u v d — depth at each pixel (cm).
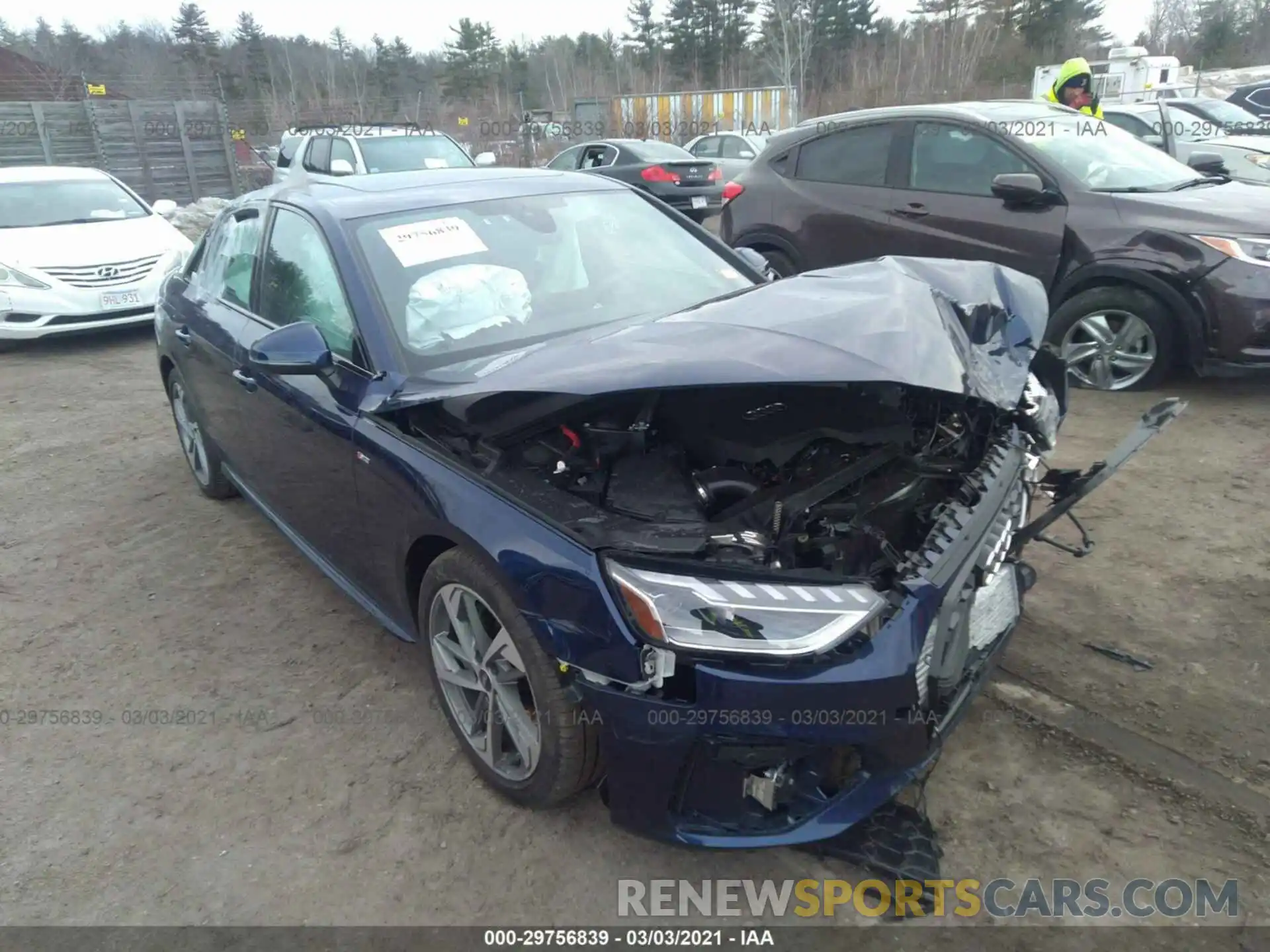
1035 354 293
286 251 370
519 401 244
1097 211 566
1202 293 527
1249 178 998
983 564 240
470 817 271
